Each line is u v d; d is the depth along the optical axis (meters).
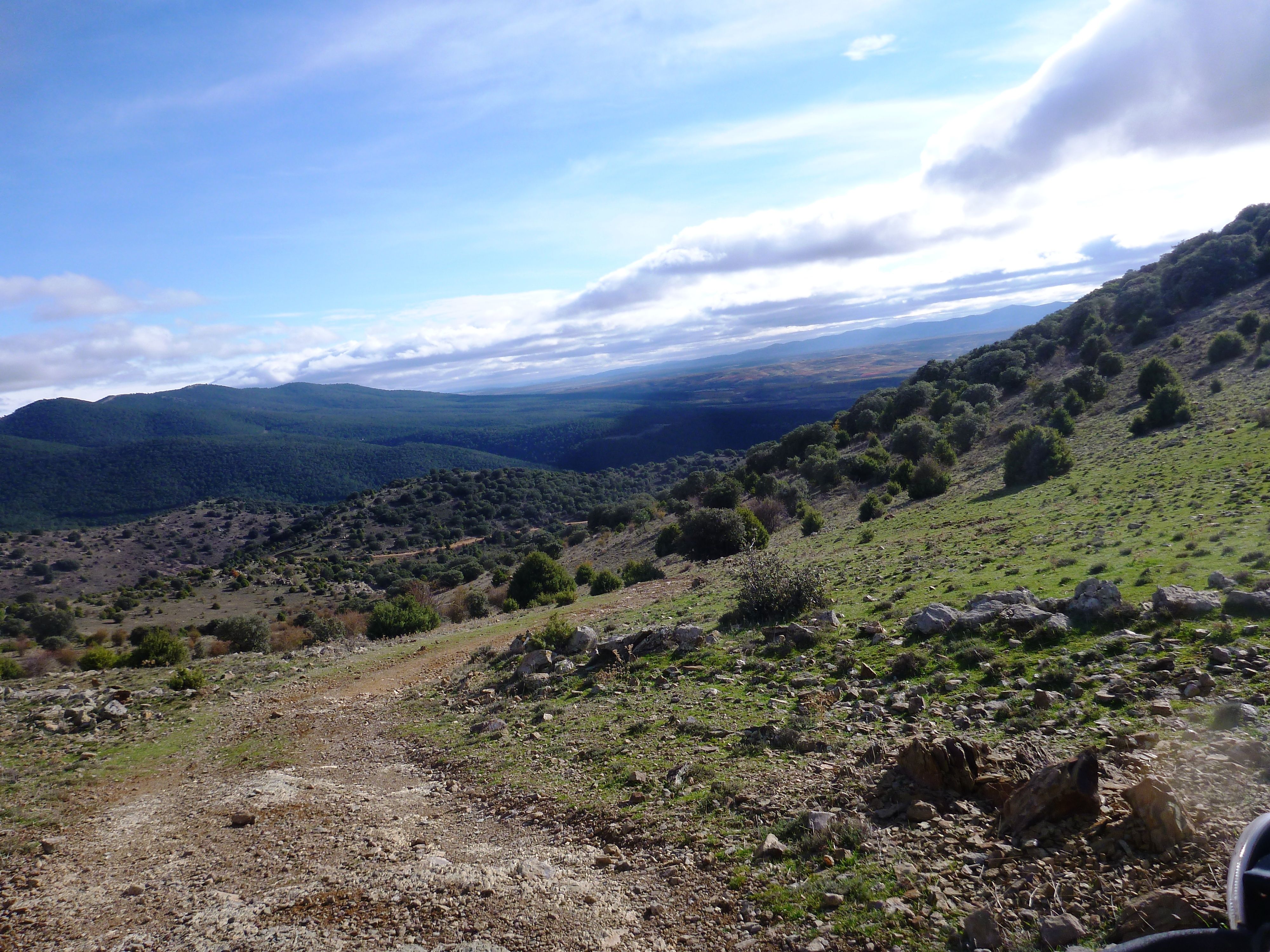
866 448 84.12
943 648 11.58
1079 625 10.99
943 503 44.56
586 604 33.06
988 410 76.62
